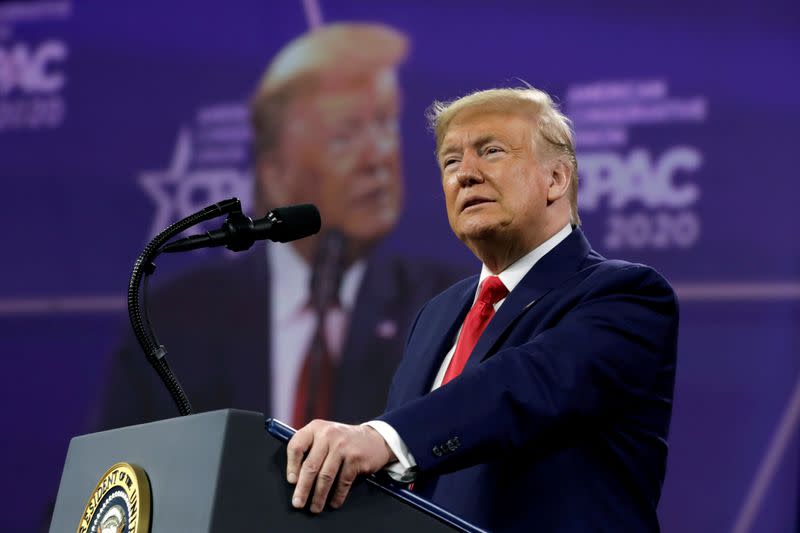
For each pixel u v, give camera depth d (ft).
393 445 11.28
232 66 40.70
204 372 38.01
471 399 12.07
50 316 41.24
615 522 13.25
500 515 13.19
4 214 42.50
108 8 42.78
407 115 38.27
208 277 38.65
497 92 15.93
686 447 33.65
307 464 9.69
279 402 37.11
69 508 11.63
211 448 9.39
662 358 13.78
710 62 35.55
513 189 15.20
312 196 38.63
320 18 39.83
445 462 11.54
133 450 10.59
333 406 36.58
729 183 34.78
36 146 42.68
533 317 14.33
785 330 33.60
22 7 44.16
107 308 40.70
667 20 36.14
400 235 37.40
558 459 13.28
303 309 37.52
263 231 12.82
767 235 34.22
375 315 36.88
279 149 39.42
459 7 38.37
